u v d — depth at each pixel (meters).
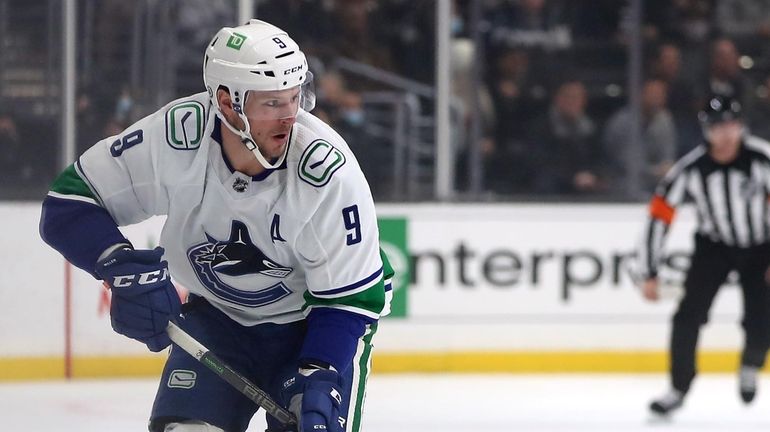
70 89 22.78
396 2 24.03
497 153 24.55
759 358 19.52
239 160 8.47
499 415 19.12
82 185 8.67
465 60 24.41
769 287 19.44
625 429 18.25
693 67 25.16
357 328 8.82
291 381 8.76
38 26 22.72
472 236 23.62
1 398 20.05
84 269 8.80
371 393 20.98
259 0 23.72
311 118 8.70
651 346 23.92
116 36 23.00
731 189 19.08
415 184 24.11
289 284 9.12
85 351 21.91
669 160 25.06
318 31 23.91
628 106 24.91
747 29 25.31
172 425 8.86
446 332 23.48
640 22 24.84
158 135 8.51
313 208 8.51
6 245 21.58
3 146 22.64
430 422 18.36
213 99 8.31
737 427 18.56
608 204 23.95
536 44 24.64
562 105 24.75
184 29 23.25
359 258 8.73
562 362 23.78
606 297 23.91
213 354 8.73
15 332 21.62
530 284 23.75
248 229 8.71
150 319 8.55
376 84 24.08
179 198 8.66
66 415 18.59
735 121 18.77
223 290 9.23
